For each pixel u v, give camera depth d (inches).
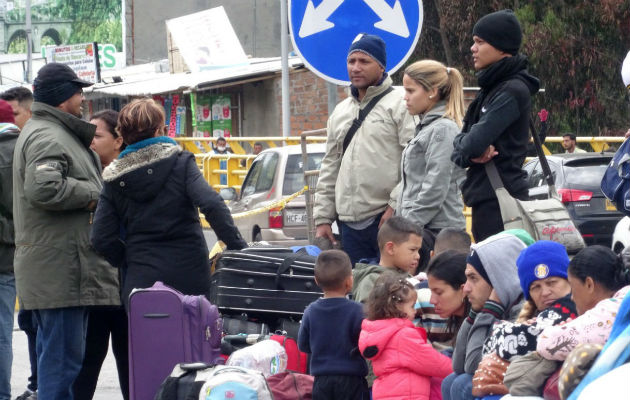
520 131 357.7
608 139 1020.5
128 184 377.7
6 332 451.8
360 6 437.1
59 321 405.4
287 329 402.6
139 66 2479.1
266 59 2086.6
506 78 355.6
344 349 344.5
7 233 453.4
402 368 324.5
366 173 428.1
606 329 245.6
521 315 285.4
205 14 1975.9
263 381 331.6
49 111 409.7
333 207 455.2
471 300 311.0
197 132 2017.7
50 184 392.8
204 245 390.6
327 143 453.1
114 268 414.9
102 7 3983.8
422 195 392.8
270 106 1903.3
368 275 373.1
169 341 364.2
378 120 429.4
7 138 460.8
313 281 398.3
